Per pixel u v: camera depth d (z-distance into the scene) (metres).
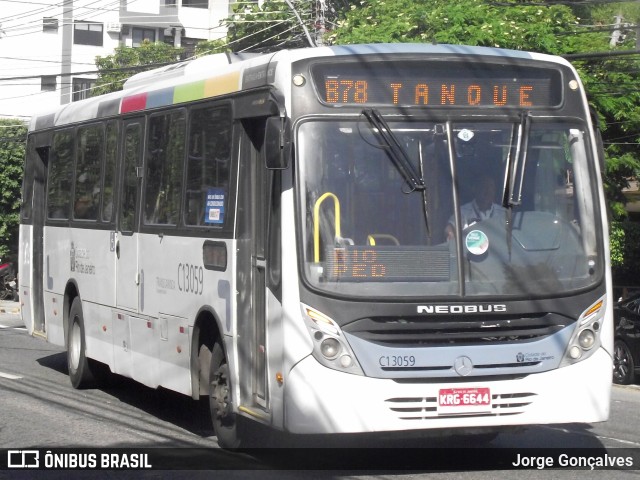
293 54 7.96
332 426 7.43
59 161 13.95
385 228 7.68
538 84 8.20
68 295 13.48
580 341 7.83
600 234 8.08
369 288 7.56
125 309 11.38
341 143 7.77
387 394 7.43
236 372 8.71
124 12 51.16
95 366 13.02
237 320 8.67
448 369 7.52
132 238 11.17
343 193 7.70
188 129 9.91
